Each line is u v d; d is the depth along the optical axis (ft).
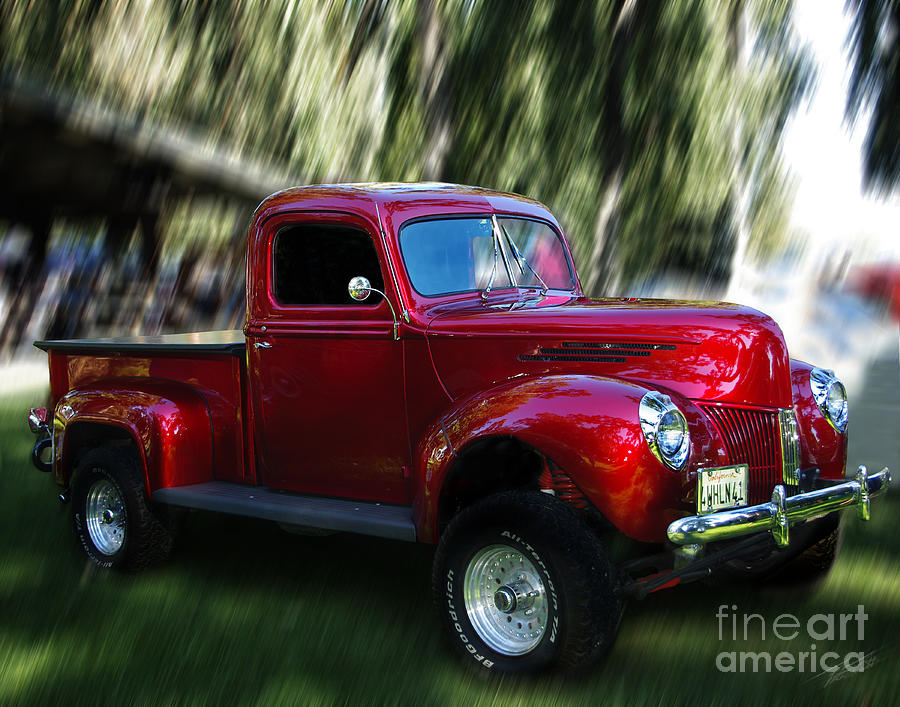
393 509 14.06
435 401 13.80
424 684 11.89
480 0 37.50
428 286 14.38
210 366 16.43
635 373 12.69
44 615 14.76
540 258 16.35
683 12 38.50
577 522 11.43
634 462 11.28
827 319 22.41
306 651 13.10
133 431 16.22
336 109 41.65
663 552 12.89
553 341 13.16
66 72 46.42
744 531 11.34
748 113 39.81
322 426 14.88
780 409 12.86
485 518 11.84
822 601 14.43
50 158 43.06
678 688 11.52
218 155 43.70
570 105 37.76
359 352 14.39
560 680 11.41
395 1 38.52
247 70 43.86
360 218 14.37
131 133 41.11
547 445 11.72
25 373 47.24
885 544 16.81
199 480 16.40
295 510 14.33
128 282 58.49
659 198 39.78
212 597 15.40
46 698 11.85
